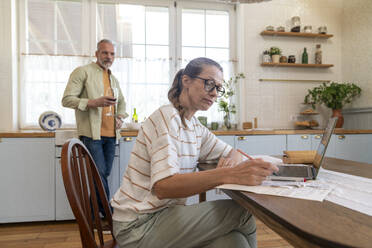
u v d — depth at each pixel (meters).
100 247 1.00
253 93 3.36
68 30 3.06
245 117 3.33
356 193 0.71
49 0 3.03
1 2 2.80
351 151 2.96
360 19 3.27
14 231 2.29
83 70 2.31
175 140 0.82
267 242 2.03
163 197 0.75
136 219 0.83
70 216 2.46
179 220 0.81
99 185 1.10
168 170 0.73
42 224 2.46
